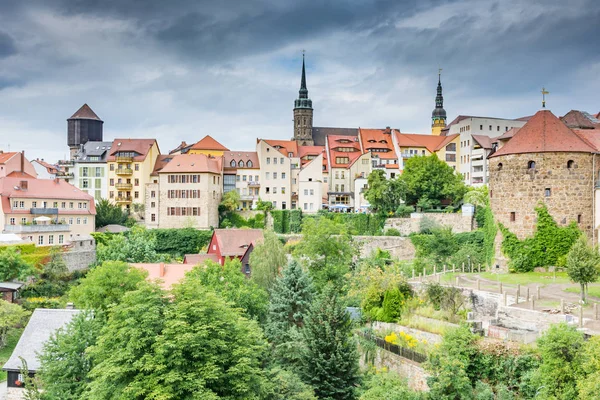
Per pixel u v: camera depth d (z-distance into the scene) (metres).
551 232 61.72
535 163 62.44
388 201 107.94
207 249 99.50
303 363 43.09
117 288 55.66
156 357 32.59
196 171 113.69
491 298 46.12
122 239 92.50
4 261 72.19
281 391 38.62
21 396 44.47
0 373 53.34
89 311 41.38
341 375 41.94
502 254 64.75
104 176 130.25
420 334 45.94
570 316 39.09
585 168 61.72
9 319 59.38
